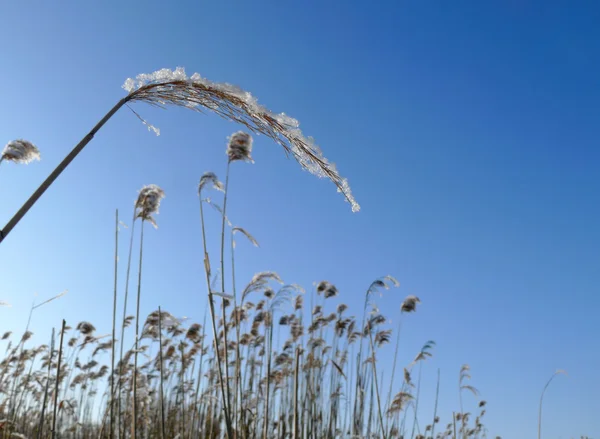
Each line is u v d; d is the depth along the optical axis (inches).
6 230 66.4
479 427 563.5
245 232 224.4
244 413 254.1
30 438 321.7
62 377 412.5
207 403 321.1
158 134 90.9
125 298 251.8
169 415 342.0
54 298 127.8
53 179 72.7
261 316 375.6
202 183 218.4
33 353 422.0
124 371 297.1
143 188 252.7
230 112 85.4
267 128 84.7
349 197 84.9
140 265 243.6
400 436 414.9
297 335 422.9
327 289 428.5
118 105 82.0
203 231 207.0
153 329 272.4
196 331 332.5
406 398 387.5
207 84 82.8
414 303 392.5
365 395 393.1
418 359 426.3
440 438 526.3
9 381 383.2
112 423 231.9
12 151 151.6
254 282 239.5
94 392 499.2
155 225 253.6
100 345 411.8
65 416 392.2
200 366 331.6
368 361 401.1
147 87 82.7
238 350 238.1
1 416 304.2
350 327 450.0
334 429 391.9
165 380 404.2
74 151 75.5
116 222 247.0
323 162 83.4
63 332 214.2
